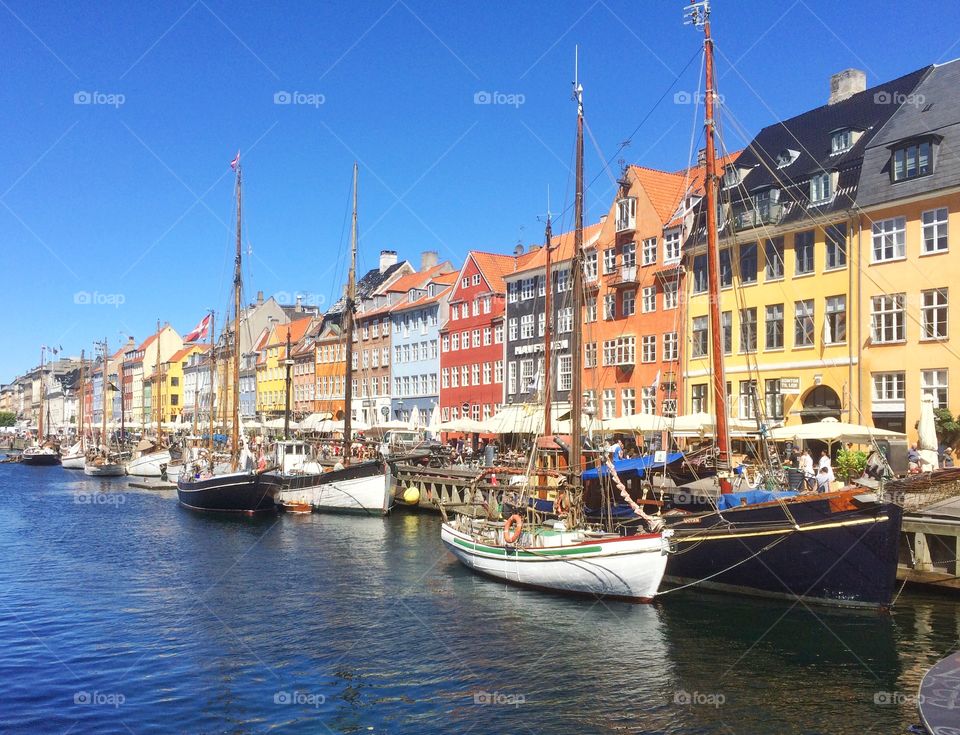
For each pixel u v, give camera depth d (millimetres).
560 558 22719
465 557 26688
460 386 67938
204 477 48094
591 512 25859
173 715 14719
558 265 56531
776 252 40750
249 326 113875
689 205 47406
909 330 34344
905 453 23406
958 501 22547
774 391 40438
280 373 100812
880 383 35469
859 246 36438
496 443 51375
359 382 84000
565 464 33688
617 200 51562
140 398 143375
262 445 56219
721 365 24016
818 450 37344
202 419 116250
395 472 44844
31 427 189500
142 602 22828
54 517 43906
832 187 38219
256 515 43562
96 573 27125
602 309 52781
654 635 19000
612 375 51531
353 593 23625
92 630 20000
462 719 14438
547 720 14391
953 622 18969
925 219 34000
